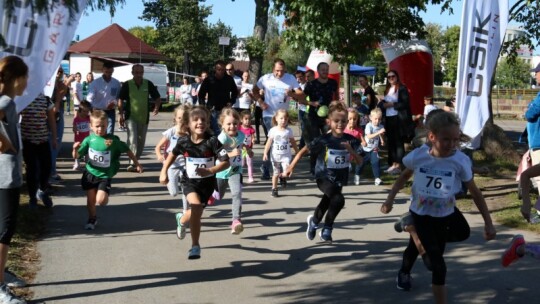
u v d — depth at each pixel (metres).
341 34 14.32
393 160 12.47
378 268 6.20
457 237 5.00
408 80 16.42
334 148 6.84
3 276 4.95
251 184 11.20
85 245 6.79
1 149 4.85
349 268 6.19
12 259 6.07
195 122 6.17
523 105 49.38
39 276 5.71
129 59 44.69
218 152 6.14
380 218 8.50
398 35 15.84
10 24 5.70
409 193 10.44
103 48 44.41
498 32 9.09
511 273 6.08
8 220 4.89
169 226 7.77
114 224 7.79
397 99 12.22
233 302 5.18
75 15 5.95
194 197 6.07
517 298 5.39
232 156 6.66
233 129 7.30
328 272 6.06
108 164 7.39
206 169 6.01
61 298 5.17
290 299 5.29
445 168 4.88
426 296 5.40
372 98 15.81
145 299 5.20
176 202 9.23
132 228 7.61
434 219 4.92
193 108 6.31
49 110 8.55
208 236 7.37
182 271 5.99
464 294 5.48
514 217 8.38
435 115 4.88
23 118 8.08
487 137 13.72
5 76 4.85
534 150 7.92
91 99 12.12
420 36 16.11
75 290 5.37
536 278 5.93
